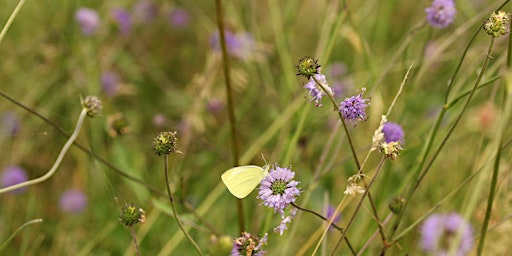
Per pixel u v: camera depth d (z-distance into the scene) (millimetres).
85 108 888
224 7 1442
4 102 1223
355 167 1110
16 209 1140
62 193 1145
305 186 1061
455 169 1019
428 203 992
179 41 1534
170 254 1056
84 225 1124
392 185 1053
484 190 909
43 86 1264
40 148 1217
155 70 1446
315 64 782
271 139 1211
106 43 1415
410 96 1021
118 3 1482
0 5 1348
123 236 1081
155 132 1284
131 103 1378
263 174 799
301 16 1443
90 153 943
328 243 979
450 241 822
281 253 977
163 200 1083
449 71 1217
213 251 791
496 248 882
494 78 826
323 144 1169
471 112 1102
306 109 1000
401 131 876
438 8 940
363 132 1153
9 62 1291
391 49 1272
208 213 1107
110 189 985
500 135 751
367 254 931
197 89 1250
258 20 1479
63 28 1311
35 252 1064
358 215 1015
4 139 1185
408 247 931
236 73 1234
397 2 1389
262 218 1035
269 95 1272
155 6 1530
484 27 789
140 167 1170
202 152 1205
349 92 1193
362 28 1283
